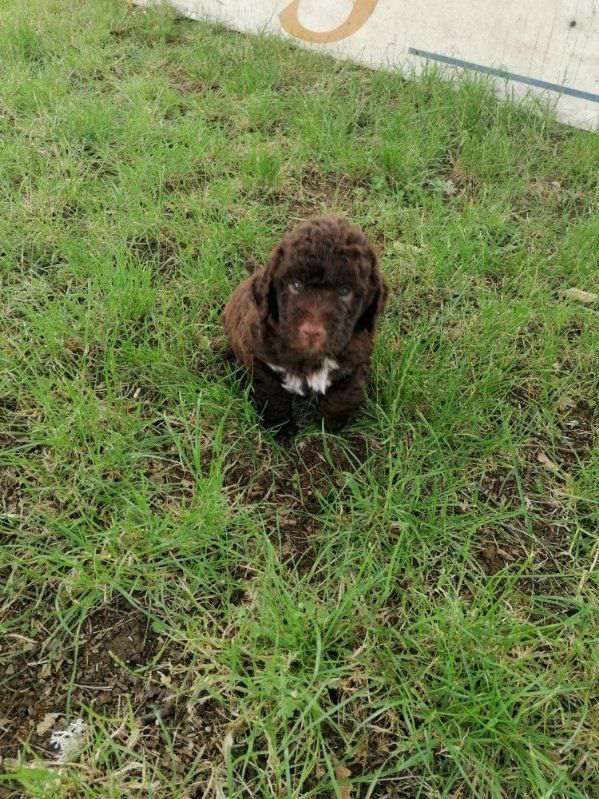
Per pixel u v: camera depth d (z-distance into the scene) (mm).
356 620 550
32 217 902
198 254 887
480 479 681
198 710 512
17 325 766
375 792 479
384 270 879
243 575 592
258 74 1208
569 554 626
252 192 989
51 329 743
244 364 669
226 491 651
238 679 504
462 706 498
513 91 1199
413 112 1141
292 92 1204
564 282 890
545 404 753
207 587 571
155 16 1384
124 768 474
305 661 528
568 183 1067
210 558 593
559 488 678
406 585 591
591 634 554
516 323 796
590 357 789
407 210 964
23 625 549
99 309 781
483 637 530
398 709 516
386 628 549
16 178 976
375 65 1315
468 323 822
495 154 1072
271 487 658
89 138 1054
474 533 638
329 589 578
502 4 1167
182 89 1212
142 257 883
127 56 1292
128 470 641
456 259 903
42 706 510
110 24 1363
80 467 632
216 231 875
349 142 1073
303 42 1354
